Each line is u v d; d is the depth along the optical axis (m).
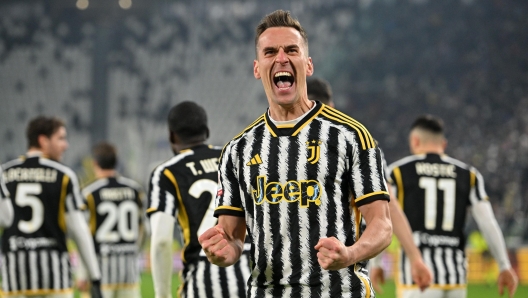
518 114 94.00
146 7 111.31
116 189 29.77
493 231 19.50
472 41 104.75
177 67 114.31
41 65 116.62
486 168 86.56
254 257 10.12
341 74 107.56
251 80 110.69
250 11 118.06
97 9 110.19
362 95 103.81
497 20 105.56
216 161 15.63
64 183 21.23
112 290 29.42
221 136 106.94
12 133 111.25
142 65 114.94
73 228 21.27
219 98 110.50
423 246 20.00
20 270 21.06
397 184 20.45
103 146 29.89
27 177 21.19
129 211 29.84
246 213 10.37
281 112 10.18
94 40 117.38
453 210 20.09
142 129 108.19
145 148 104.56
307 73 10.37
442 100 98.94
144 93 112.06
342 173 9.85
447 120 96.12
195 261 15.04
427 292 19.81
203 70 113.38
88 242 21.33
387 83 104.62
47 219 21.16
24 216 21.08
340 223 9.79
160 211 14.91
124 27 119.00
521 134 90.25
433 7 109.69
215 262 9.89
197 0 120.12
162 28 118.88
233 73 112.00
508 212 75.00
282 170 9.92
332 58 109.25
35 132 21.55
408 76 104.50
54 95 113.69
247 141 10.33
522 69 99.12
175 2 119.25
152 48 116.69
